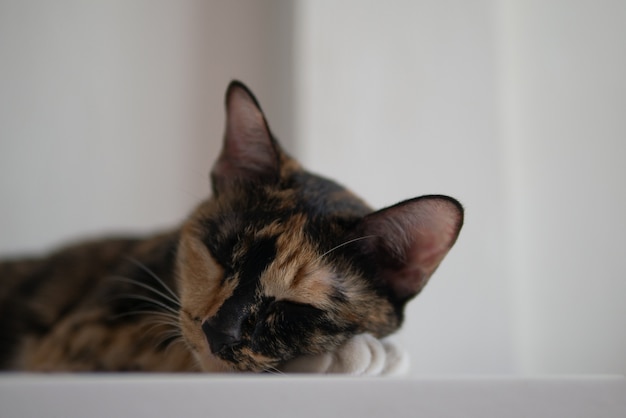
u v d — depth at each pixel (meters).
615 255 0.62
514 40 0.66
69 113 0.72
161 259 0.55
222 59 0.74
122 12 0.73
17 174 0.71
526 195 0.65
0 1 0.70
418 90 0.67
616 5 0.62
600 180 0.63
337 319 0.49
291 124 0.68
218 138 0.74
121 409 0.37
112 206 0.72
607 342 0.61
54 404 0.37
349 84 0.67
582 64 0.64
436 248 0.50
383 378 0.40
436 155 0.66
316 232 0.50
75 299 0.59
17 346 0.59
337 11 0.68
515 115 0.65
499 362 0.63
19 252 0.69
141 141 0.73
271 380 0.39
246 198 0.52
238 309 0.48
